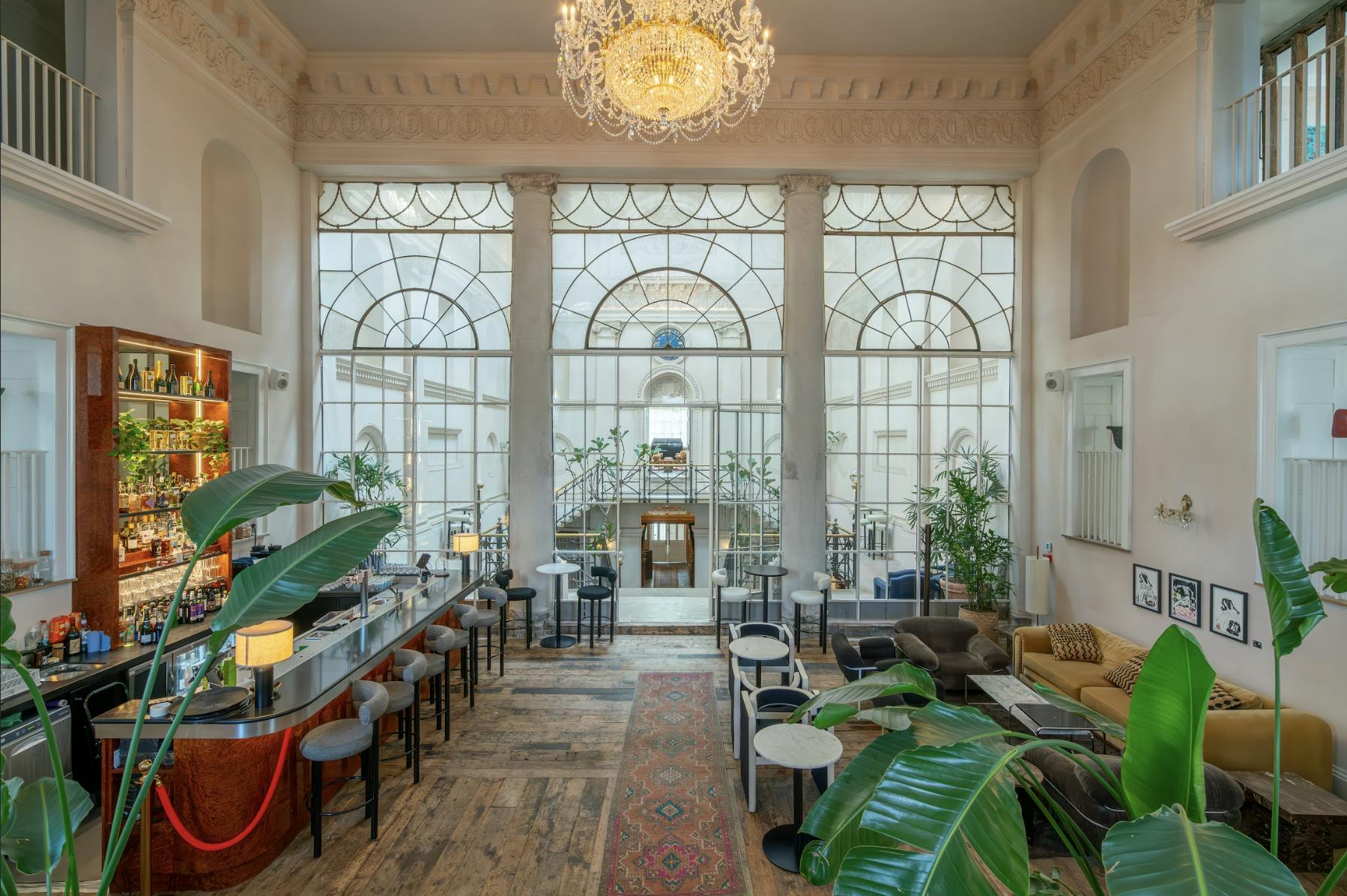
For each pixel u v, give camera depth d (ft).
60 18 21.93
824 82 28.25
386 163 28.60
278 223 27.37
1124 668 20.15
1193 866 5.12
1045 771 13.66
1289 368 17.01
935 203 30.63
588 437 30.78
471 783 16.58
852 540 30.78
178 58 21.54
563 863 13.50
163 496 20.24
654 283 30.66
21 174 15.24
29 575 16.60
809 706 8.04
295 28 25.70
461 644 19.75
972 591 28.14
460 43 26.58
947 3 23.95
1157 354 21.27
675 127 20.59
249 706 12.87
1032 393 29.45
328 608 23.49
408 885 12.84
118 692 16.42
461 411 30.58
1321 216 15.72
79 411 17.53
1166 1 20.89
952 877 5.19
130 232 19.30
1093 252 26.14
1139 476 22.13
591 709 21.16
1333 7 19.11
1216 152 19.25
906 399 30.81
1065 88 26.61
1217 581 18.80
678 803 15.70
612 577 28.30
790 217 29.40
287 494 9.46
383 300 30.50
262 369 26.35
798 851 13.33
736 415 30.94
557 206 30.55
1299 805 13.51
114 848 8.21
